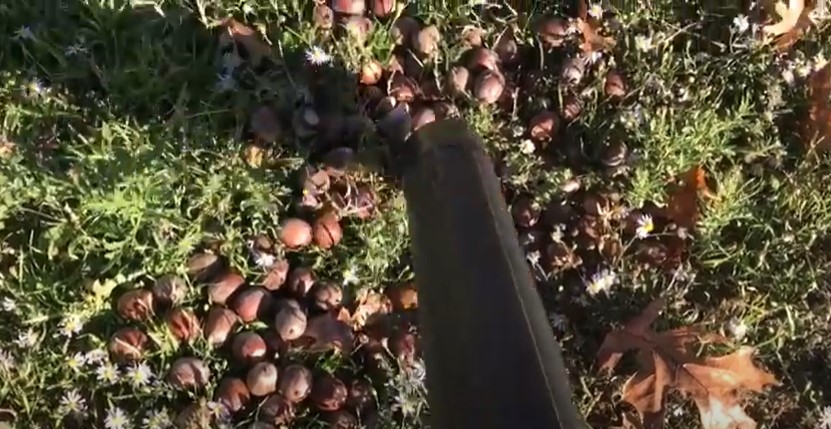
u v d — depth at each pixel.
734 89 0.65
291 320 0.58
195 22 0.62
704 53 0.65
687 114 0.63
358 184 0.61
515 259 0.38
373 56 0.63
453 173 0.42
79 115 0.60
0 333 0.58
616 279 0.63
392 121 0.61
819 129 0.65
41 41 0.60
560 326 0.62
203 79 0.61
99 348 0.57
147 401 0.58
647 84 0.64
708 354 0.62
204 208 0.60
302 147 0.61
